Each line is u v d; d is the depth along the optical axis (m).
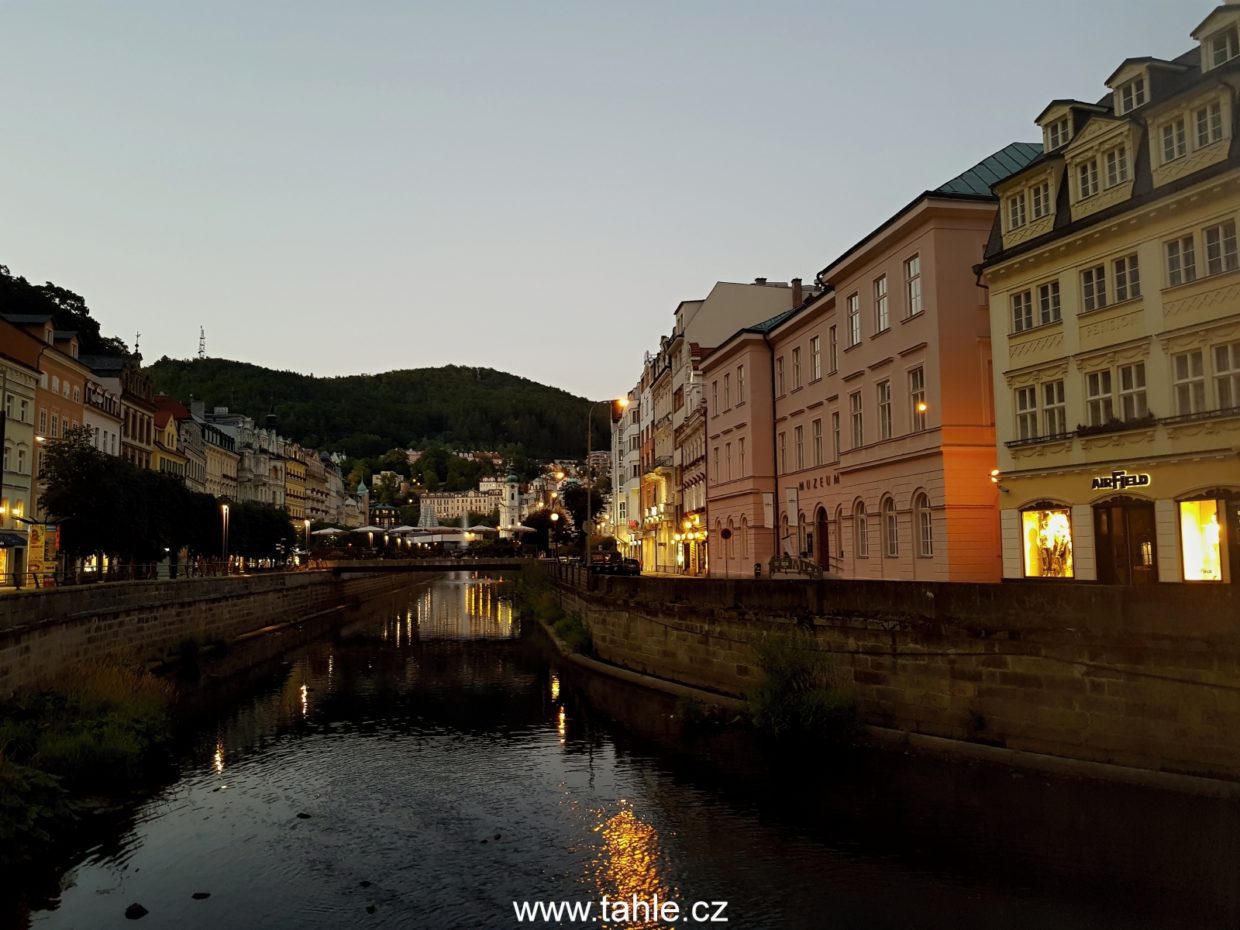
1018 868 15.05
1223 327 23.36
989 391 33.31
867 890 14.45
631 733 25.97
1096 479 26.84
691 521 65.94
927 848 15.99
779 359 50.94
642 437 95.50
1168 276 24.86
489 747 25.00
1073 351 27.75
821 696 23.02
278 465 135.62
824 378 44.50
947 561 32.47
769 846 16.42
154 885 15.22
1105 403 26.92
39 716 22.83
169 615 39.31
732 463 55.78
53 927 13.66
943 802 18.16
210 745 25.56
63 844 17.20
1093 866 14.96
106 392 69.44
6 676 23.64
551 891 14.77
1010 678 20.12
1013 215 30.59
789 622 25.70
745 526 52.75
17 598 24.98
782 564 43.31
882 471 37.62
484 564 85.00
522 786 20.91
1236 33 23.94
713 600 29.66
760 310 68.56
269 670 41.12
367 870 15.80
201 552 63.28
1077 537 27.56
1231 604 16.77
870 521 38.81
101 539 46.81
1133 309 25.78
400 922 13.69
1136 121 25.80
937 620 21.62
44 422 57.75
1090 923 13.14
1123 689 18.17
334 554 100.88
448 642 53.41
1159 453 25.02
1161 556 25.00
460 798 20.05
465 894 14.70
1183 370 24.66
